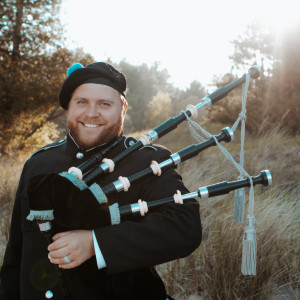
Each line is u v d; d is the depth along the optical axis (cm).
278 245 217
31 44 1195
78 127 121
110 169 109
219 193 105
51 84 1183
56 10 1208
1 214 356
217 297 196
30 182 92
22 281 119
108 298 106
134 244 94
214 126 1052
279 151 454
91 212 95
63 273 106
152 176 110
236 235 220
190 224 98
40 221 92
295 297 185
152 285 117
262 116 1051
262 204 264
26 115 1209
